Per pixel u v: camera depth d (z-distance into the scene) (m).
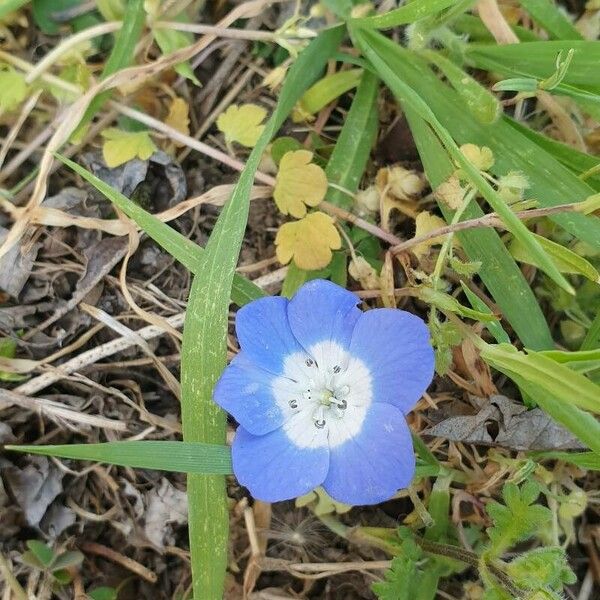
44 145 0.11
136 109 0.11
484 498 0.10
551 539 0.10
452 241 0.10
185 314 0.10
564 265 0.10
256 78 0.12
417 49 0.11
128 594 0.11
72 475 0.11
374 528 0.10
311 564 0.10
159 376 0.11
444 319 0.11
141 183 0.11
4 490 0.10
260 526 0.11
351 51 0.11
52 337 0.11
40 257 0.11
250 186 0.09
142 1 0.11
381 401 0.08
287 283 0.10
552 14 0.10
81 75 0.11
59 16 0.11
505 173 0.10
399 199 0.11
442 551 0.10
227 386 0.08
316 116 0.11
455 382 0.10
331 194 0.11
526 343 0.10
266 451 0.08
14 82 0.11
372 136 0.11
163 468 0.08
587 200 0.09
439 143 0.10
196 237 0.11
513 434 0.10
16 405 0.10
